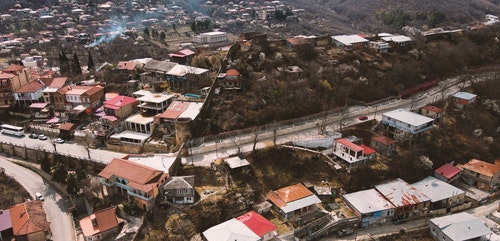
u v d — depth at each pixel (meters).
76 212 78.25
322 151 92.12
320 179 86.75
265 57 117.31
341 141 90.56
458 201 86.56
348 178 86.19
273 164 86.25
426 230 79.06
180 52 130.75
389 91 120.69
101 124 95.94
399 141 97.50
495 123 110.69
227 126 93.88
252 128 95.19
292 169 86.94
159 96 101.75
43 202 80.88
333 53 131.38
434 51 142.38
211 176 80.31
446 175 91.50
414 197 82.88
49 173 85.88
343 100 111.62
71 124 96.88
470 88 124.19
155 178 74.75
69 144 93.12
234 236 67.75
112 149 90.06
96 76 123.25
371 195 83.38
